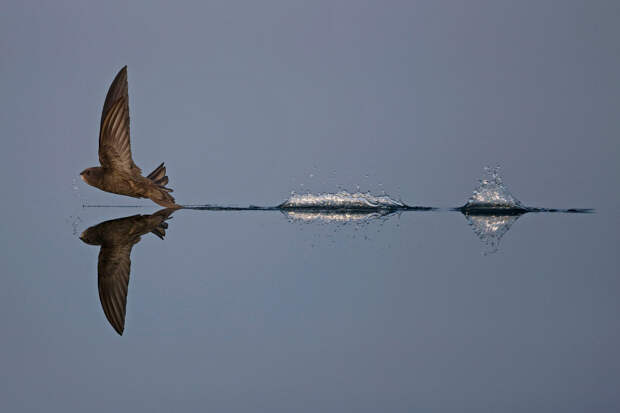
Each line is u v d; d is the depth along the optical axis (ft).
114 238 62.13
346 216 75.05
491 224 69.67
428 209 79.15
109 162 64.75
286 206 79.15
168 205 70.03
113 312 46.47
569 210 75.72
